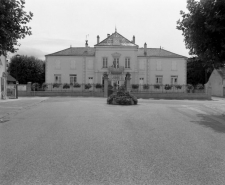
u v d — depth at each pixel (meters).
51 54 48.25
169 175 4.85
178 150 6.62
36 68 58.19
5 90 29.78
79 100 27.44
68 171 5.04
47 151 6.48
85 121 11.23
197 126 10.32
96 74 47.06
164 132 8.95
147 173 4.94
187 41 13.96
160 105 20.78
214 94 53.41
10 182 4.52
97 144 7.18
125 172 4.99
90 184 4.43
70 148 6.76
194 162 5.64
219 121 11.87
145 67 48.50
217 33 12.76
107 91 39.22
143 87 44.03
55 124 10.51
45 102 23.86
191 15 13.12
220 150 6.67
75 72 48.19
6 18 11.20
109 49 47.00
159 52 50.47
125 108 17.19
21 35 12.20
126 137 8.09
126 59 47.22
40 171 5.05
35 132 8.91
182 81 48.97
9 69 57.28
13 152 6.41
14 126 10.21
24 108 17.81
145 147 6.89
